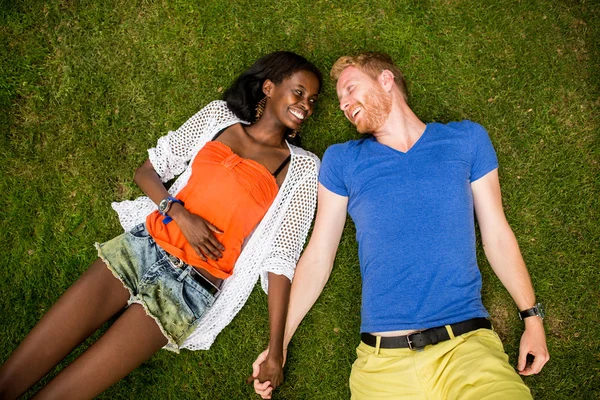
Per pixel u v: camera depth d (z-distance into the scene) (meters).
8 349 2.58
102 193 2.68
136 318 2.07
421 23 2.72
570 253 2.62
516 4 2.71
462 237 2.12
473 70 2.70
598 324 2.58
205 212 2.23
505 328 2.60
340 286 2.66
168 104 2.72
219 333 2.64
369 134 2.68
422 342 2.00
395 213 2.15
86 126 2.70
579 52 2.68
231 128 2.39
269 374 2.23
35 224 2.66
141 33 2.73
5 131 2.68
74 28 2.72
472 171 2.25
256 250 2.36
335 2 2.74
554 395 2.56
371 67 2.36
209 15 2.74
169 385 2.61
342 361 2.62
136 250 2.19
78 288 2.12
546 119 2.67
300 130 2.72
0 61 2.69
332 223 2.36
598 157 2.64
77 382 2.00
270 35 2.74
